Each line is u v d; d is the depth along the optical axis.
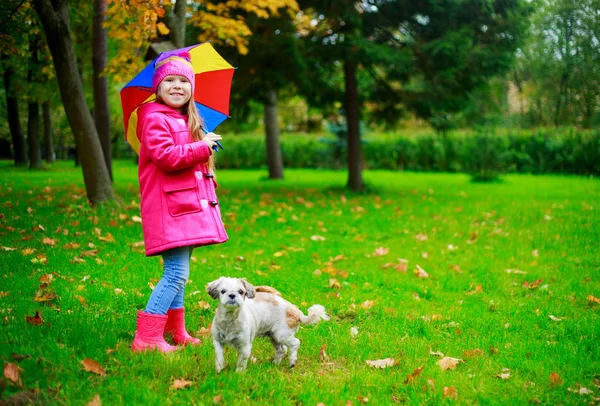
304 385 3.60
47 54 13.48
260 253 7.59
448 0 12.58
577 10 13.99
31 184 13.79
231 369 3.78
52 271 5.75
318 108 15.21
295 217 10.30
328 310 5.33
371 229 9.64
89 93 19.53
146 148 3.90
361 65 13.84
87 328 4.21
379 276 6.72
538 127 22.84
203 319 4.84
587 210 11.34
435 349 4.41
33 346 3.78
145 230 3.97
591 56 14.48
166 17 10.23
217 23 10.10
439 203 12.77
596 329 4.89
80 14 12.76
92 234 7.58
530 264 7.33
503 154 22.16
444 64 12.51
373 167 26.88
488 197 13.91
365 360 4.12
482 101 19.62
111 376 3.50
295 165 27.61
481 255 7.90
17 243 6.77
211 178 4.16
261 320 3.85
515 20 12.92
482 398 3.53
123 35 9.22
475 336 4.72
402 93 14.30
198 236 3.89
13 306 4.63
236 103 13.65
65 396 3.17
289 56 11.90
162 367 3.66
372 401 3.44
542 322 5.15
